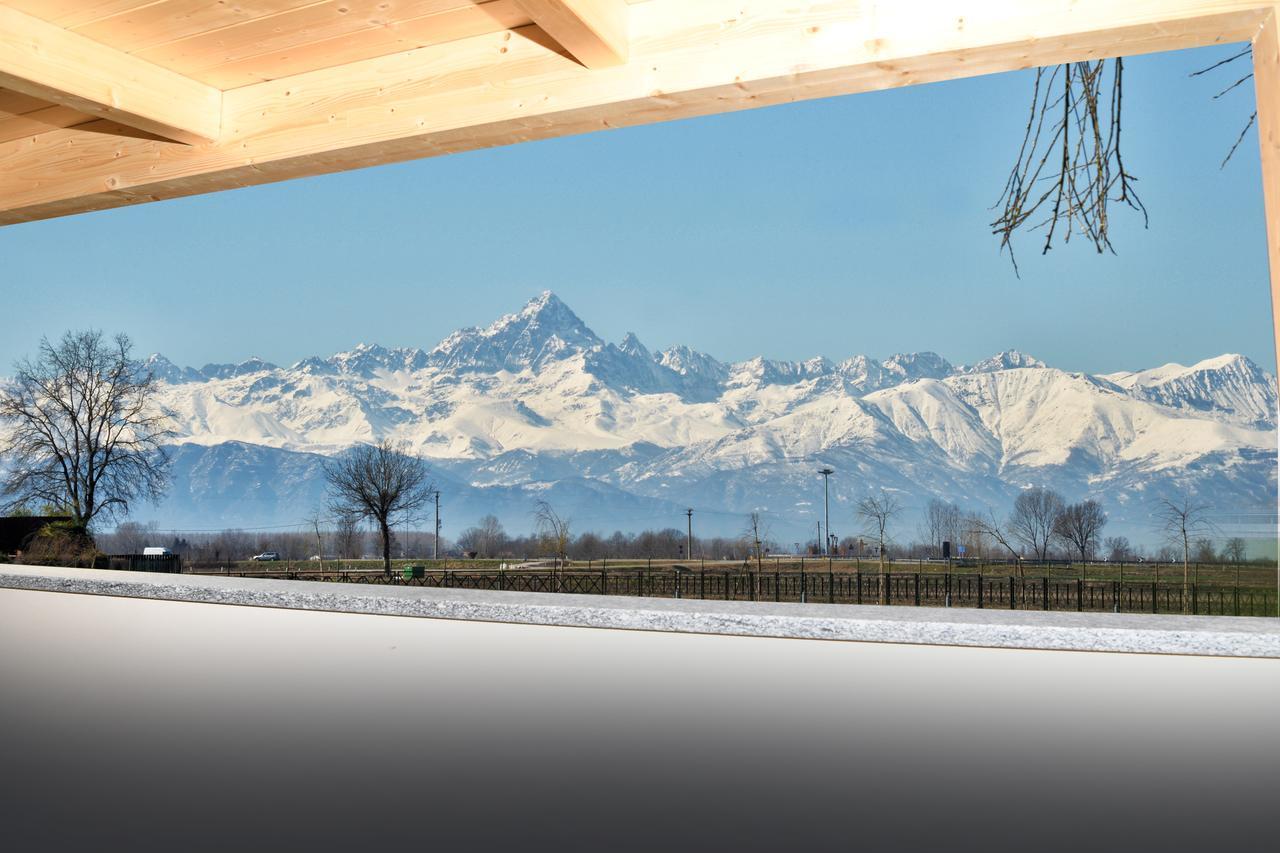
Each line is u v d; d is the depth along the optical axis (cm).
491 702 182
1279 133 214
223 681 204
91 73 283
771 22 252
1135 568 4316
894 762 154
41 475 3070
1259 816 140
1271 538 3709
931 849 138
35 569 315
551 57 277
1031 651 192
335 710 186
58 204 364
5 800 167
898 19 239
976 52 236
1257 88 226
